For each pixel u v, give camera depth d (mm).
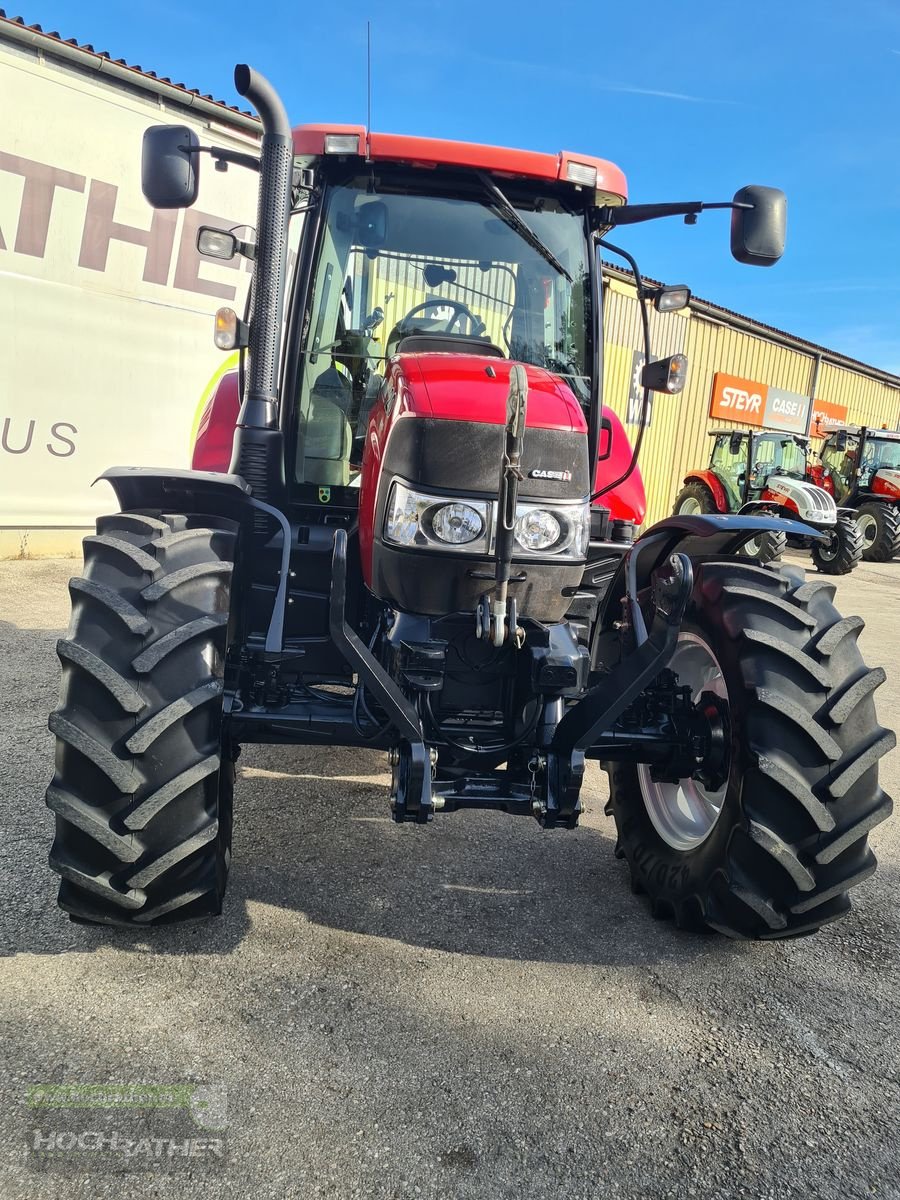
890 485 13727
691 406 15234
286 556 2211
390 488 2104
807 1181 1531
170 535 2068
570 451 2117
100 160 7188
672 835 2506
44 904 2240
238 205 8148
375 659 2037
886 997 2121
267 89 2338
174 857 1883
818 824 2023
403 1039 1830
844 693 2094
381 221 2857
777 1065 1838
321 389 2824
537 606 2135
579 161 2779
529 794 2051
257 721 2131
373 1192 1441
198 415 8125
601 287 3008
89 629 1917
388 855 2707
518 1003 1989
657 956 2244
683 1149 1585
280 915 2295
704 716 2350
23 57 6652
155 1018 1835
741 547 2615
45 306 7043
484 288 2945
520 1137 1583
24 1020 1799
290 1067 1720
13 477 7094
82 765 1869
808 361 17938
